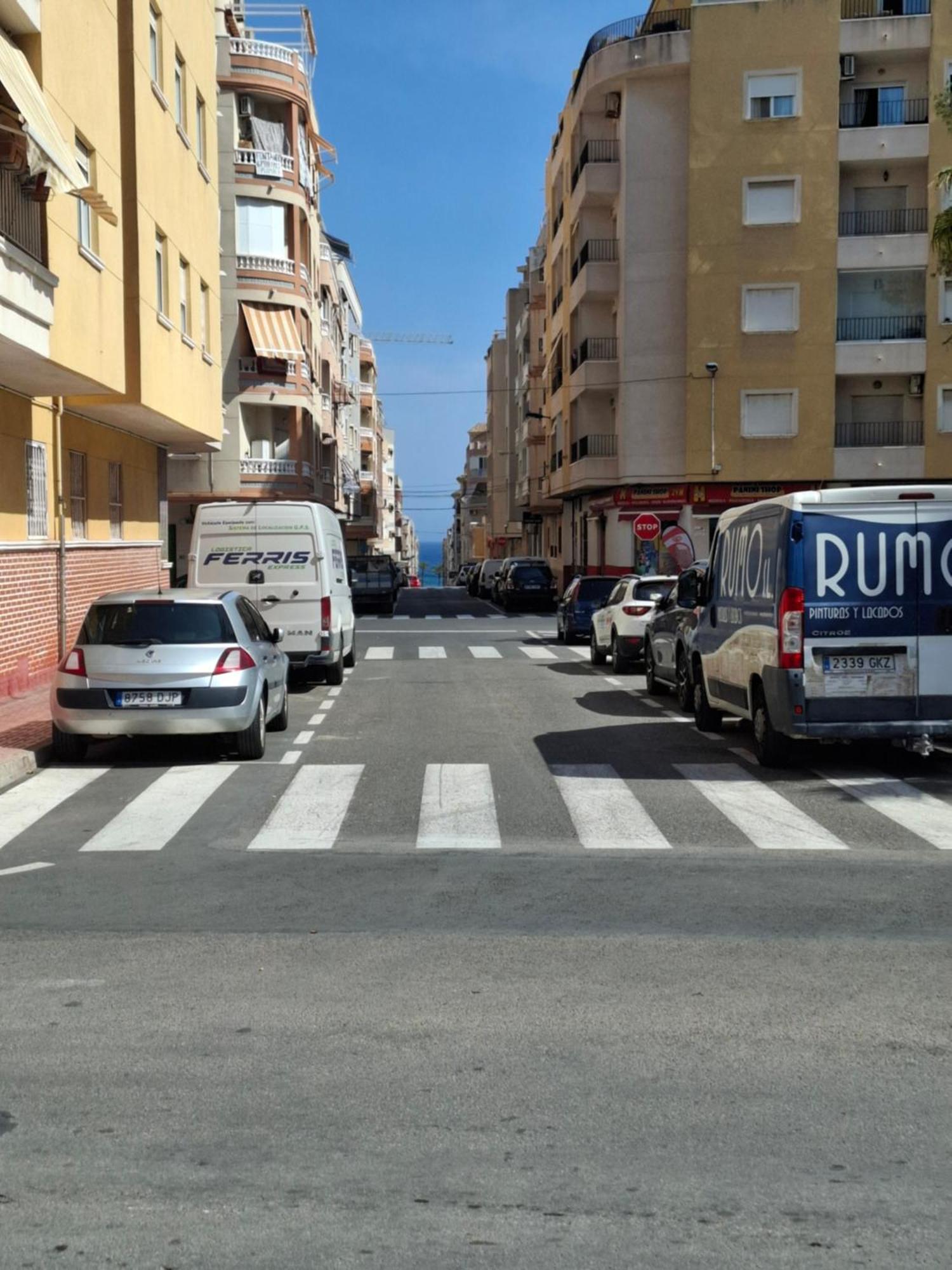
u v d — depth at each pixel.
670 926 6.56
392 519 130.62
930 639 11.02
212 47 25.72
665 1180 3.75
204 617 12.36
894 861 8.11
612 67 41.75
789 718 11.01
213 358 25.45
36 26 14.62
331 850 8.48
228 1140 4.02
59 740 12.18
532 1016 5.18
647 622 20.28
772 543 11.50
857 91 40.97
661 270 42.09
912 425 41.25
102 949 6.16
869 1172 3.80
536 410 68.62
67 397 18.64
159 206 20.36
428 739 13.80
